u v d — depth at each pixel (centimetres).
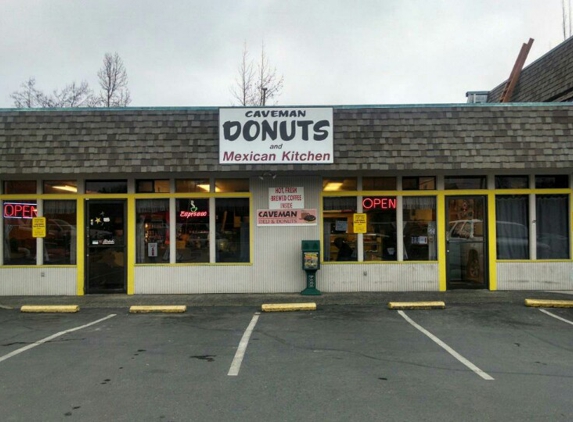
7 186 1187
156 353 692
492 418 467
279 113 1073
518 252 1198
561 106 1091
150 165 1066
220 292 1171
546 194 1193
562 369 618
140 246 1181
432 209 1188
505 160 1065
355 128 1080
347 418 468
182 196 1173
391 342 748
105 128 1084
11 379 582
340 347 721
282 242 1174
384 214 1186
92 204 1178
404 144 1073
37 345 739
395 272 1177
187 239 1180
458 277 1188
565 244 1200
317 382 570
